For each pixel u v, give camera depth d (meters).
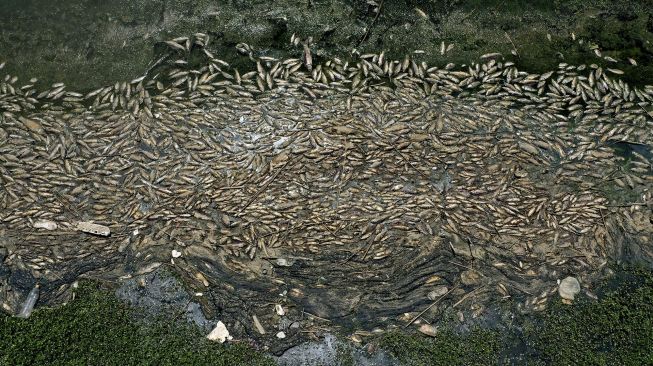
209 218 7.18
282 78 7.75
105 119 7.55
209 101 7.63
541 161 7.52
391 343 6.80
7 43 7.80
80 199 7.26
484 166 7.46
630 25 7.92
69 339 6.73
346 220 7.21
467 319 6.91
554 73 7.87
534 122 7.66
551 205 7.34
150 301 6.91
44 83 7.71
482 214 7.27
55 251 7.08
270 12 7.94
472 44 7.94
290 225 7.18
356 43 7.89
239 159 7.39
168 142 7.45
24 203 7.23
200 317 6.87
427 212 7.26
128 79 7.75
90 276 7.00
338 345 6.81
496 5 7.98
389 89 7.73
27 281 6.96
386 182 7.36
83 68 7.79
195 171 7.34
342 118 7.58
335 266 7.09
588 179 7.49
